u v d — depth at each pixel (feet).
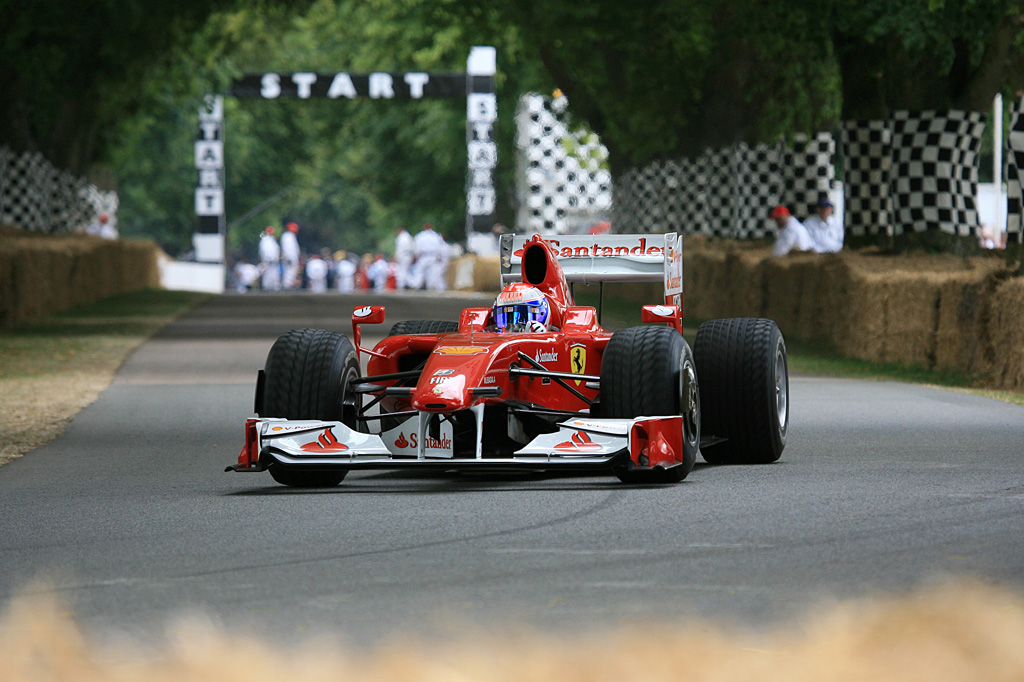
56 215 469.57
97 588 69.97
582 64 441.27
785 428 120.47
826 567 71.46
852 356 235.40
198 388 192.95
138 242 557.74
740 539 80.02
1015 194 197.77
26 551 80.59
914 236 264.52
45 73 391.45
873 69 290.56
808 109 379.76
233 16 503.20
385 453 101.65
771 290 282.56
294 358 107.04
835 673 51.37
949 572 69.36
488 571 72.54
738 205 394.93
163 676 53.36
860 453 122.62
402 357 115.03
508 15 404.77
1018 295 178.50
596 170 590.96
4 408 170.60
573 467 99.81
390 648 57.21
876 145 296.10
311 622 62.23
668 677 51.47
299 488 108.27
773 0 284.00
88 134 497.87
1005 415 153.38
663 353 103.04
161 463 124.67
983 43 255.50
